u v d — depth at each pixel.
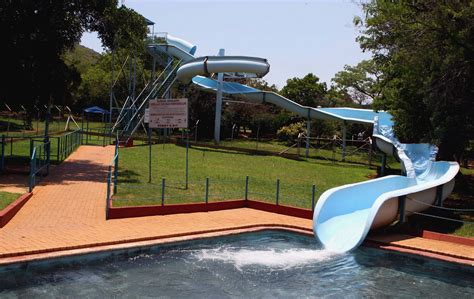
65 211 12.92
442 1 15.88
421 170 21.78
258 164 27.39
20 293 7.86
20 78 19.28
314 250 11.74
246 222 13.41
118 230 11.41
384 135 28.80
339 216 13.45
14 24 18.84
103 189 16.22
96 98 64.12
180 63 39.62
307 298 8.62
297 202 16.33
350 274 10.10
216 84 41.22
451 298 8.91
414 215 15.13
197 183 18.66
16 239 9.92
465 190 22.75
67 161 23.17
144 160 25.16
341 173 26.47
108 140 36.31
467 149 25.66
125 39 22.39
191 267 9.89
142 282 8.80
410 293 9.12
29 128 40.75
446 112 17.27
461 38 15.49
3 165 18.17
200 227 12.40
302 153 38.47
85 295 7.97
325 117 36.06
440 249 11.44
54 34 19.28
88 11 21.16
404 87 21.86
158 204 14.17
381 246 11.72
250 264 10.36
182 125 17.66
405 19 17.05
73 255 9.42
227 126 53.16
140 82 57.19
